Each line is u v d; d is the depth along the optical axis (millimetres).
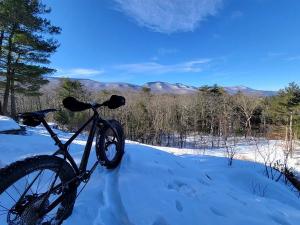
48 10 24266
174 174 4078
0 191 1825
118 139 3715
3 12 20641
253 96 45375
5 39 23203
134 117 39531
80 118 19562
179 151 8711
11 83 24328
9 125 7297
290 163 15789
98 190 3143
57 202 2293
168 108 45000
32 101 42250
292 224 3598
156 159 4367
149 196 3193
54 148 4453
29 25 22031
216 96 47500
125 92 56531
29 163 2018
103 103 3152
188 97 51312
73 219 2584
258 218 3430
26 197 2023
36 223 2031
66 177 2383
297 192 7523
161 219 2850
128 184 3285
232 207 3529
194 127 43031
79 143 4812
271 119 39812
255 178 6723
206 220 3062
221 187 4562
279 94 36469
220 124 38656
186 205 3227
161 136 39562
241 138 37219
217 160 7980
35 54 23922
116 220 2773
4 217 2186
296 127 30203
